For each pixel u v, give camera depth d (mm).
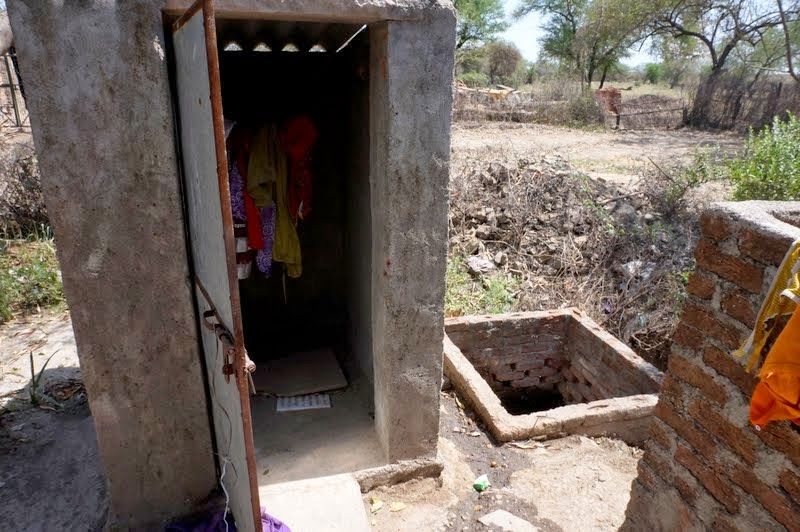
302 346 4699
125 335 2547
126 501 2834
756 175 6566
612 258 6727
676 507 2373
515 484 3312
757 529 1997
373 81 2805
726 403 2086
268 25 3322
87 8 2129
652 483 2512
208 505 2957
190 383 2721
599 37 24844
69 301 2424
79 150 2262
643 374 4098
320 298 4996
